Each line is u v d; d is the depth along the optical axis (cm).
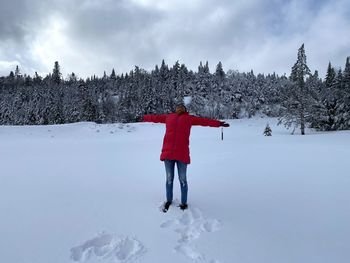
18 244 363
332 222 454
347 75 4544
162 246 362
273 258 341
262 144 1920
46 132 3481
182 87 8944
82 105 6556
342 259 343
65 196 574
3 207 505
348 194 607
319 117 4450
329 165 981
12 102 8325
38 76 12431
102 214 468
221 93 8800
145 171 873
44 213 474
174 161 499
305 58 4141
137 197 565
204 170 878
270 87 8825
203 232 409
